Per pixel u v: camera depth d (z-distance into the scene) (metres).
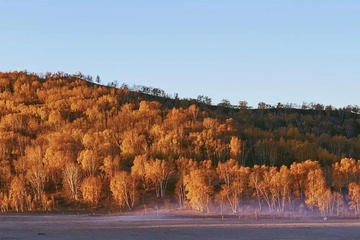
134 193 175.62
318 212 166.12
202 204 165.38
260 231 111.31
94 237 97.44
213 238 99.62
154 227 116.06
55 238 95.06
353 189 167.50
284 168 175.88
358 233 110.31
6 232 103.31
